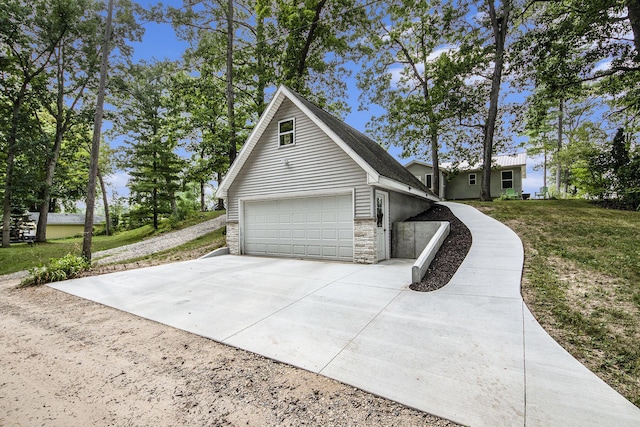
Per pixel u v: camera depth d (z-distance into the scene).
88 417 2.47
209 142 15.84
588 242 7.68
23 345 3.93
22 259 14.11
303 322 4.36
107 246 17.34
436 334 3.77
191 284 6.88
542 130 25.56
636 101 14.16
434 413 2.39
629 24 11.58
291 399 2.65
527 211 12.71
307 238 10.15
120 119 21.03
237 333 4.08
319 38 17.58
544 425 2.21
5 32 15.90
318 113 10.09
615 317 3.96
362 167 8.48
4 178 19.70
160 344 3.85
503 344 3.44
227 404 2.61
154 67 16.64
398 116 19.62
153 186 20.80
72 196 27.14
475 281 5.73
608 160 14.91
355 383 2.83
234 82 17.08
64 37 18.64
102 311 5.28
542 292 4.93
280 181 10.55
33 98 18.84
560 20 13.52
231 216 12.05
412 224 10.12
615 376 2.80
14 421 2.43
